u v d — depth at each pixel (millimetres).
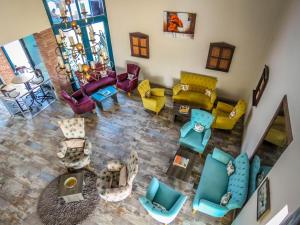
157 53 6832
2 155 5297
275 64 4086
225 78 6383
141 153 5254
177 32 6090
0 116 6543
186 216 4055
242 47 5617
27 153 5332
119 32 6945
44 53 6023
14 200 4371
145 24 6367
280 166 2428
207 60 6172
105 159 5129
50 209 4215
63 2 3820
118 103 6906
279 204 2072
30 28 5129
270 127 3266
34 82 6492
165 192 3855
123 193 3953
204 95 6457
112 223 3990
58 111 6684
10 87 6340
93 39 4285
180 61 6664
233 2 5074
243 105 5336
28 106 6816
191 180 4648
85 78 4312
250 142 4449
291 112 2594
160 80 7461
